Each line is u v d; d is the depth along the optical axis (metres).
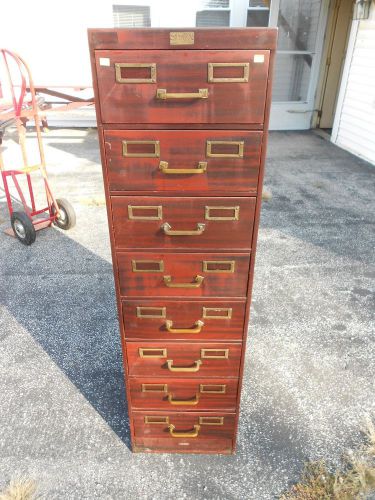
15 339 2.90
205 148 1.41
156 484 1.96
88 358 2.73
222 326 1.77
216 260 1.62
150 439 2.09
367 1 6.16
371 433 2.18
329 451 2.11
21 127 3.85
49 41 7.39
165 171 1.43
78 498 1.89
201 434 2.07
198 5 7.58
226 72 1.29
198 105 1.34
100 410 2.35
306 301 3.30
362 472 1.95
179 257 1.62
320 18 7.74
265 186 5.74
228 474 2.00
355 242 4.24
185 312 1.75
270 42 1.25
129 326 1.79
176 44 1.25
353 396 2.44
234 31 1.23
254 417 2.30
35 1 7.05
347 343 2.86
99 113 1.36
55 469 2.02
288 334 2.94
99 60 1.28
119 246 1.61
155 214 1.53
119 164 1.44
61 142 7.71
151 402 1.98
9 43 7.34
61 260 3.91
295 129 8.80
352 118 7.07
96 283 3.55
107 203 1.52
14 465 2.04
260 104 1.33
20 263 3.86
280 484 1.95
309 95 8.49
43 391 2.47
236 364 1.86
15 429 2.23
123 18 7.45
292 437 2.19
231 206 1.51
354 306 3.24
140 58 1.27
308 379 2.56
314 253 4.02
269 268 3.75
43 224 4.53
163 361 1.87
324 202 5.22
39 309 3.21
